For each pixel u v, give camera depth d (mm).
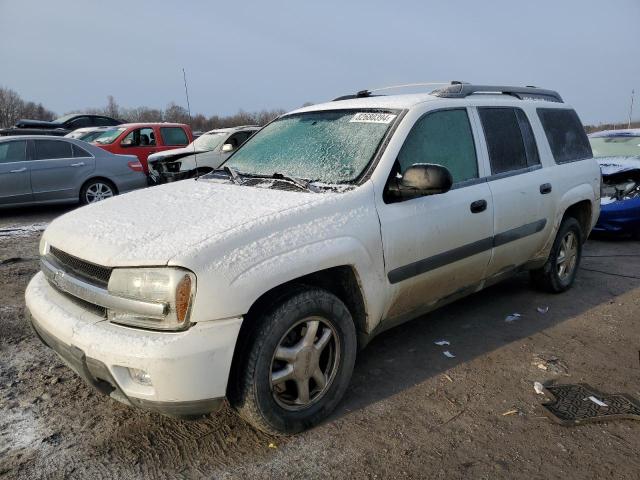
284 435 2793
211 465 2598
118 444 2748
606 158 8180
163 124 13812
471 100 3955
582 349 3879
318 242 2768
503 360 3703
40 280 3119
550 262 4785
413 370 3555
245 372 2570
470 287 3943
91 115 19078
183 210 2936
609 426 2924
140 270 2416
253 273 2500
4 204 9195
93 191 10102
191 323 2385
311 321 2791
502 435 2840
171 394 2355
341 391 2994
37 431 2850
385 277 3125
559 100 5113
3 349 3811
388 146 3289
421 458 2650
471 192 3664
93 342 2416
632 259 6391
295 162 3553
